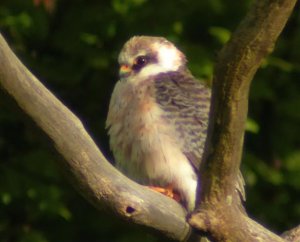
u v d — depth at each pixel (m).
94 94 13.47
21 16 13.16
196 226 5.98
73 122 6.01
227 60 5.43
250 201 13.72
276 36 5.34
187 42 13.12
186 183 8.72
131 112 8.92
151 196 6.30
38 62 13.24
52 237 13.28
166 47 9.72
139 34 13.22
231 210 5.96
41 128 5.93
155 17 13.30
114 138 9.05
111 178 6.16
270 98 13.51
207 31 13.62
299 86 14.13
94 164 6.11
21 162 12.90
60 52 13.48
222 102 5.56
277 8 5.25
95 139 13.24
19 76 5.71
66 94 13.45
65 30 13.39
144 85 9.14
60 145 6.00
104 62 12.98
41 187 12.69
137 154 8.85
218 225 5.98
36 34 13.32
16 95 5.75
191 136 8.86
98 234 13.33
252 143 14.09
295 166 13.95
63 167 6.11
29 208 12.70
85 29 13.39
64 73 13.16
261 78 13.67
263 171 13.68
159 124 8.82
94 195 6.18
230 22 13.73
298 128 14.09
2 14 13.16
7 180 12.66
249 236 6.09
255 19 5.30
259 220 13.78
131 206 6.20
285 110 13.88
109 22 13.33
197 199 5.98
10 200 12.51
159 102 8.95
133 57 9.53
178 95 9.10
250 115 13.97
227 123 5.62
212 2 13.47
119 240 13.10
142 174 8.90
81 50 13.25
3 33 13.28
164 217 6.34
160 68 9.54
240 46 5.37
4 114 12.89
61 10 13.39
